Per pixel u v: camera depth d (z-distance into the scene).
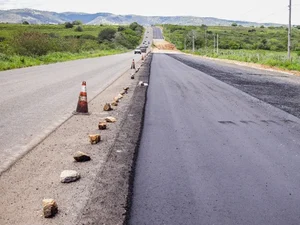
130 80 17.11
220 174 4.53
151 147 5.69
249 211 3.49
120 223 3.18
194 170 4.65
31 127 6.86
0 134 6.27
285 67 30.83
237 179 4.36
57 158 5.01
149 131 6.79
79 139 6.07
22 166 4.65
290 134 6.86
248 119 8.28
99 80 16.73
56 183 4.09
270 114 8.99
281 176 4.51
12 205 3.51
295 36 112.38
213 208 3.54
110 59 42.66
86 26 157.38
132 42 120.44
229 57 52.25
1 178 4.21
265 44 95.75
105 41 101.19
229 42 104.50
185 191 3.95
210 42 110.62
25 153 5.21
